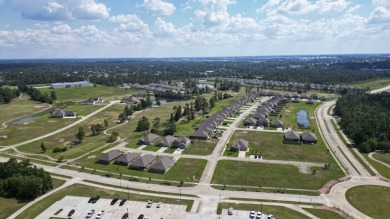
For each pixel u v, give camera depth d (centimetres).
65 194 12100
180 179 13462
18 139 19775
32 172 12700
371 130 18212
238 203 11425
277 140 19225
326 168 14662
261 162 15462
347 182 13162
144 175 13912
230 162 15438
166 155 16500
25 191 11662
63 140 19550
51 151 17325
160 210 10944
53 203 11419
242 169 14550
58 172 14250
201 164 15162
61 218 10438
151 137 18825
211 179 13450
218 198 11800
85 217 10488
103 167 14850
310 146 18050
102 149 17500
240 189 12525
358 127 19625
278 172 14212
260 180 13362
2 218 10356
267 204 11356
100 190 12450
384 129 19275
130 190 12450
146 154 15962
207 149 17450
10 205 11200
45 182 12312
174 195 12038
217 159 15862
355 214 10675
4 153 17062
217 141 18975
